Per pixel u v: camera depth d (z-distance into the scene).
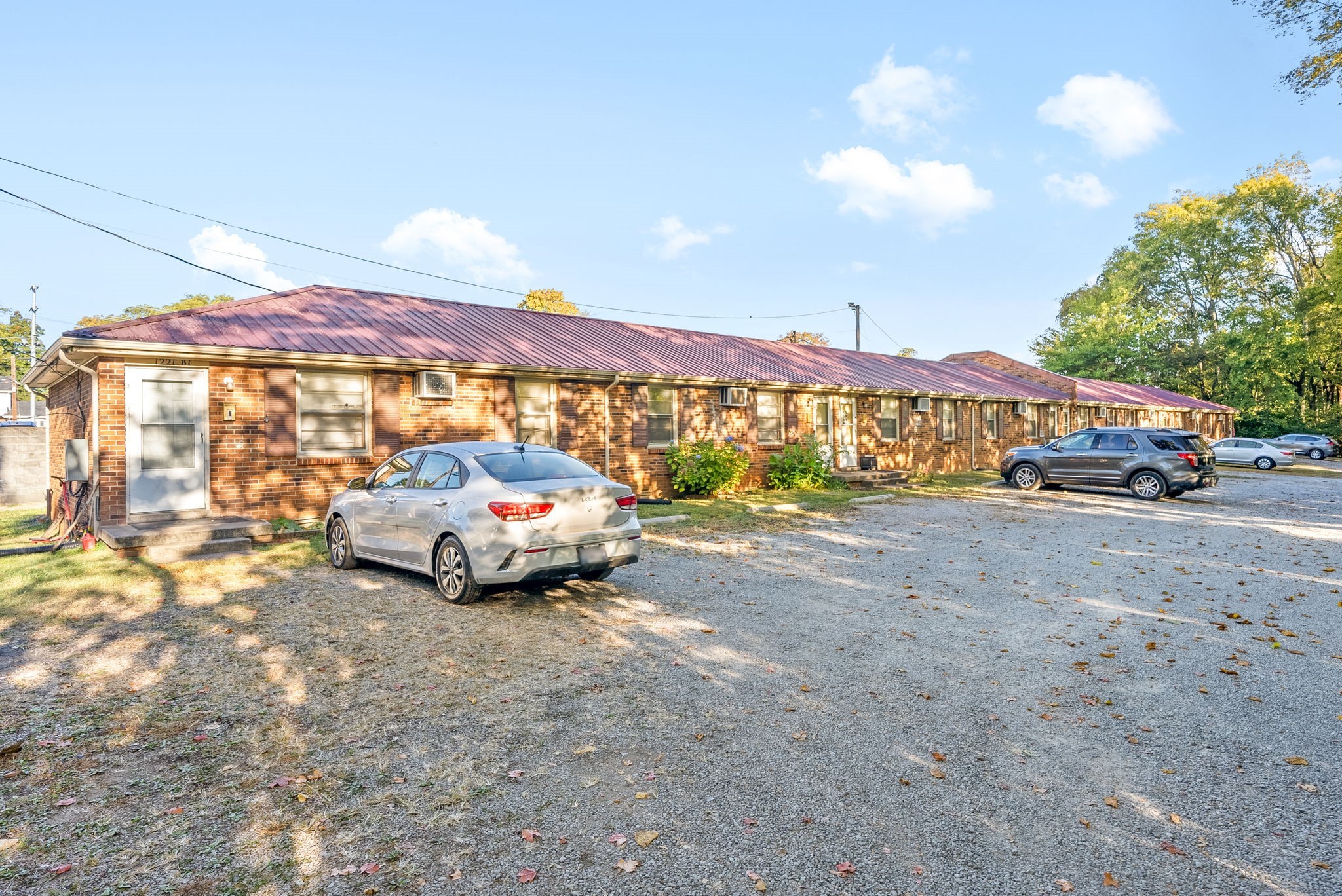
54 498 14.19
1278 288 48.56
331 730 4.22
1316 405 50.66
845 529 12.18
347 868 2.90
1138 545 10.64
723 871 2.88
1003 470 19.78
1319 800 3.46
